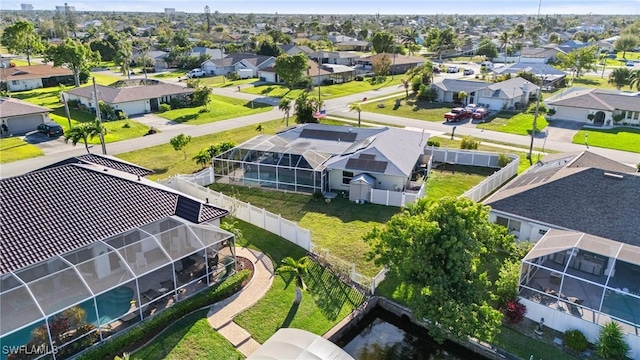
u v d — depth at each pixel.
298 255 27.98
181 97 77.69
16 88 93.69
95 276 20.16
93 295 19.05
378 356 21.39
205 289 23.30
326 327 21.86
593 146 54.06
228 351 19.77
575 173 29.94
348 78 108.12
